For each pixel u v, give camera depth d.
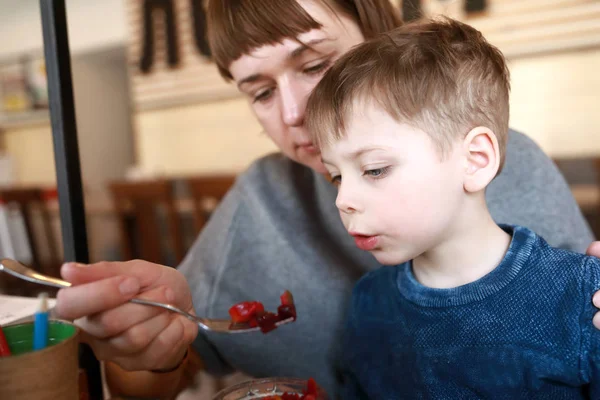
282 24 0.71
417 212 0.58
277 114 0.82
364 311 0.76
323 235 0.98
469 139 0.59
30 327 0.52
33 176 5.26
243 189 1.06
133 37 4.50
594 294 0.56
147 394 0.72
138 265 0.61
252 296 0.99
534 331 0.58
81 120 5.12
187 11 4.17
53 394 0.46
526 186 0.90
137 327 0.57
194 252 1.09
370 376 0.71
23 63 4.91
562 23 2.86
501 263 0.61
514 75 3.07
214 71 4.18
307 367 0.95
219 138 4.41
